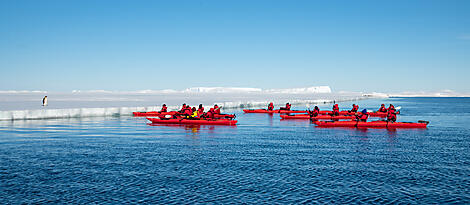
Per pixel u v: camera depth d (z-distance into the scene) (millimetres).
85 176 12492
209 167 13820
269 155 16219
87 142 19703
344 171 13312
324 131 25703
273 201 10109
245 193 10758
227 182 11836
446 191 11039
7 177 12336
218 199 10250
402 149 18109
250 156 15969
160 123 30438
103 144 19047
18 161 14719
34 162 14555
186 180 12039
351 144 19656
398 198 10406
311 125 30016
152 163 14469
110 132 24188
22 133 23109
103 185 11500
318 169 13586
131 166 13930
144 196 10500
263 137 22297
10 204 9875
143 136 22344
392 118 28578
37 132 23703
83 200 10188
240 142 20109
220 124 29734
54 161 14750
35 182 11797
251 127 28281
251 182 11844
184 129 26438
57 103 61656
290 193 10773
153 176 12523
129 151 17062
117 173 12891
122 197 10414
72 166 13906
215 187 11312
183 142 19984
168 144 19234
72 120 32906
